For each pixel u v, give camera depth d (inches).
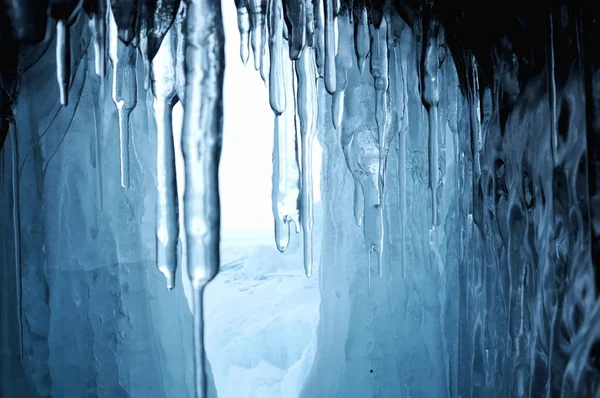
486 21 89.8
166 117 73.5
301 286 321.1
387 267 142.9
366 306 141.1
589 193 62.6
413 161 141.8
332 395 138.5
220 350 238.4
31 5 63.9
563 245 69.2
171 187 71.4
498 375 97.7
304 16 92.5
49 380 86.8
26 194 85.2
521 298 83.9
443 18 101.1
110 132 112.9
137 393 105.7
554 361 69.7
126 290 111.3
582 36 63.1
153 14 72.4
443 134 130.9
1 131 73.7
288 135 101.8
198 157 59.8
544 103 75.1
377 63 107.1
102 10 73.4
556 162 69.7
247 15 95.2
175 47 75.1
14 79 71.4
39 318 86.3
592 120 61.8
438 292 139.7
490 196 96.6
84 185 105.3
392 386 132.5
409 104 135.0
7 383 77.7
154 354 111.3
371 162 134.4
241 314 272.7
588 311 63.5
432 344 135.7
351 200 150.3
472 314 112.0
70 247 102.3
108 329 103.7
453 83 128.3
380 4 104.3
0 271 80.3
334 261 149.6
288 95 104.7
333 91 98.3
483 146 105.3
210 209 59.4
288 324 252.8
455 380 127.2
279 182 100.9
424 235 142.1
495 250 97.6
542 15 73.2
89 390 97.2
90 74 98.6
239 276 360.5
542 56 76.3
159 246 70.7
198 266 58.3
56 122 90.8
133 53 91.7
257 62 90.7
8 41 66.3
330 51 97.7
